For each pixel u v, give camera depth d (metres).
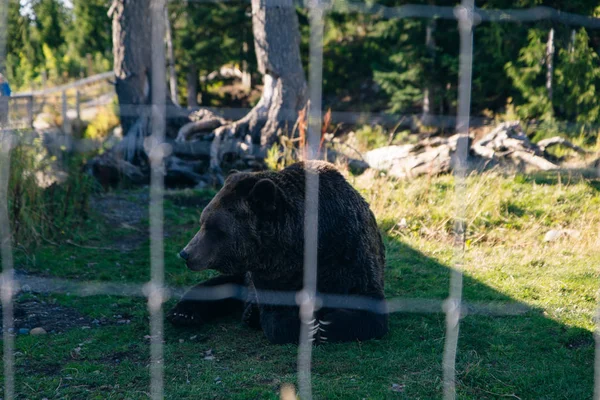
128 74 12.43
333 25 16.95
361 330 4.30
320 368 3.93
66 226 7.20
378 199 7.57
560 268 5.75
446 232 6.84
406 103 15.27
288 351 4.21
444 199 7.47
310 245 3.80
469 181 7.78
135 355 4.25
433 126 13.97
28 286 5.55
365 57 17.94
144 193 10.10
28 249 6.48
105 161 11.10
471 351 4.11
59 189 7.54
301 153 8.84
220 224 4.22
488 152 8.97
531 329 4.48
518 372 3.83
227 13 17.86
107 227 7.81
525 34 11.98
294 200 4.35
